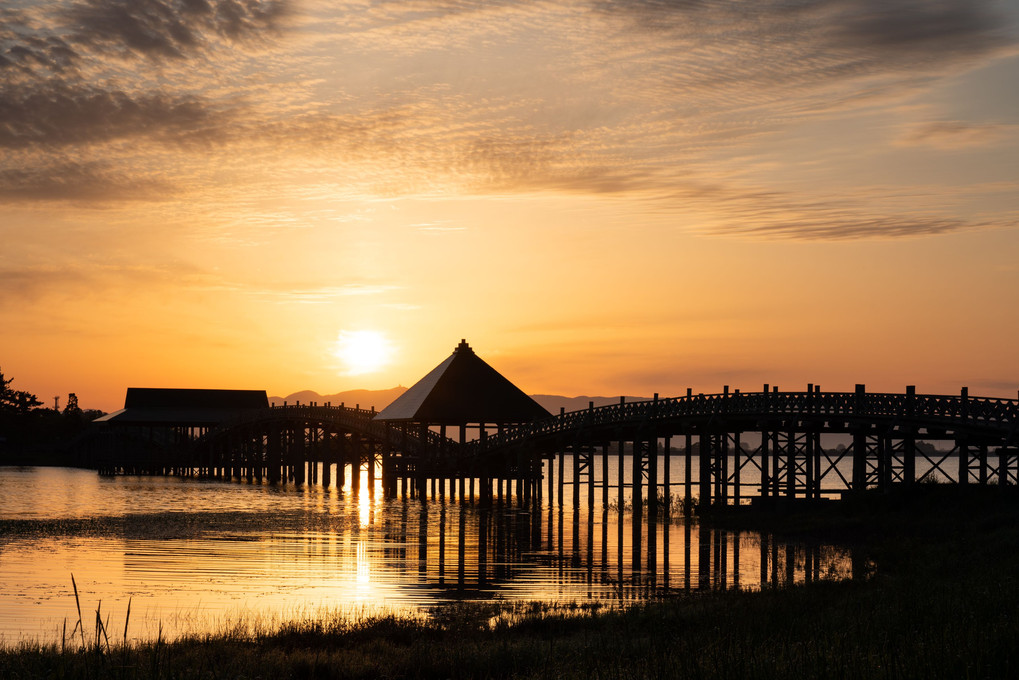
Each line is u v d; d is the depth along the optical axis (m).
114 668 18.58
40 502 74.19
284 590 33.94
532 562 41.38
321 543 48.25
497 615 28.52
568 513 68.75
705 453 58.59
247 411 122.06
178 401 141.25
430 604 31.20
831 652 15.53
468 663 20.78
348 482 125.12
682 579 36.28
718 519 55.09
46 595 32.38
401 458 84.62
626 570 38.72
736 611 23.89
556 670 18.11
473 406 83.31
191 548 45.53
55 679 18.09
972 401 44.22
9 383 198.50
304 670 20.75
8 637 25.52
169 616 29.00
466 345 88.75
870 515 46.72
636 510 62.75
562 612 28.34
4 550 44.03
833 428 52.69
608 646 20.06
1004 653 14.23
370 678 20.53
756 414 53.62
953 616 17.78
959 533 36.34
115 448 135.62
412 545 47.69
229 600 31.91
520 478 74.56
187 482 110.00
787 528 48.81
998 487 44.62
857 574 33.81
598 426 66.00
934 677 13.66
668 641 18.73
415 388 89.06
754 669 14.78
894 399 47.81
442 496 80.25
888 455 49.72
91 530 52.84
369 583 35.59
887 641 16.03
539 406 85.38
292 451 119.56
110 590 33.59
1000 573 24.75
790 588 29.41
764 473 55.19
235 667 20.28
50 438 197.88
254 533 52.72
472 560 42.09
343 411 97.31
